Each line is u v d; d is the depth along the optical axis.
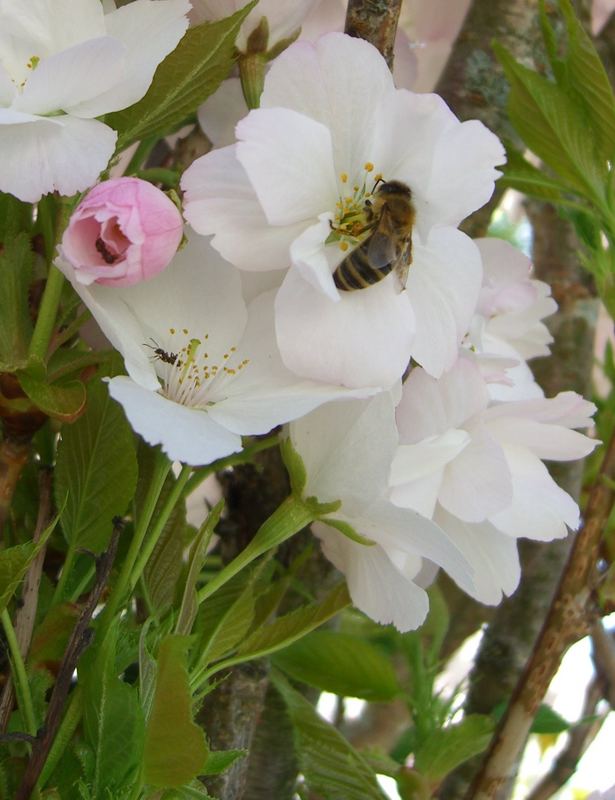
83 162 0.23
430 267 0.25
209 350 0.24
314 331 0.24
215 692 0.29
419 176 0.25
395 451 0.24
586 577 0.30
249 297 0.25
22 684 0.24
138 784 0.23
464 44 0.34
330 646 0.32
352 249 0.25
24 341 0.24
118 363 0.25
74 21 0.24
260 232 0.24
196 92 0.25
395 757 0.36
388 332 0.24
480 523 0.27
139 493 0.26
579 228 0.32
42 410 0.23
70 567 0.25
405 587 0.25
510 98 0.31
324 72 0.24
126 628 0.25
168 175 0.27
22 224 0.26
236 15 0.24
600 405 0.40
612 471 0.31
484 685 0.37
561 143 0.31
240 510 0.31
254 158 0.23
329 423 0.24
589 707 0.36
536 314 0.30
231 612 0.26
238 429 0.23
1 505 0.24
